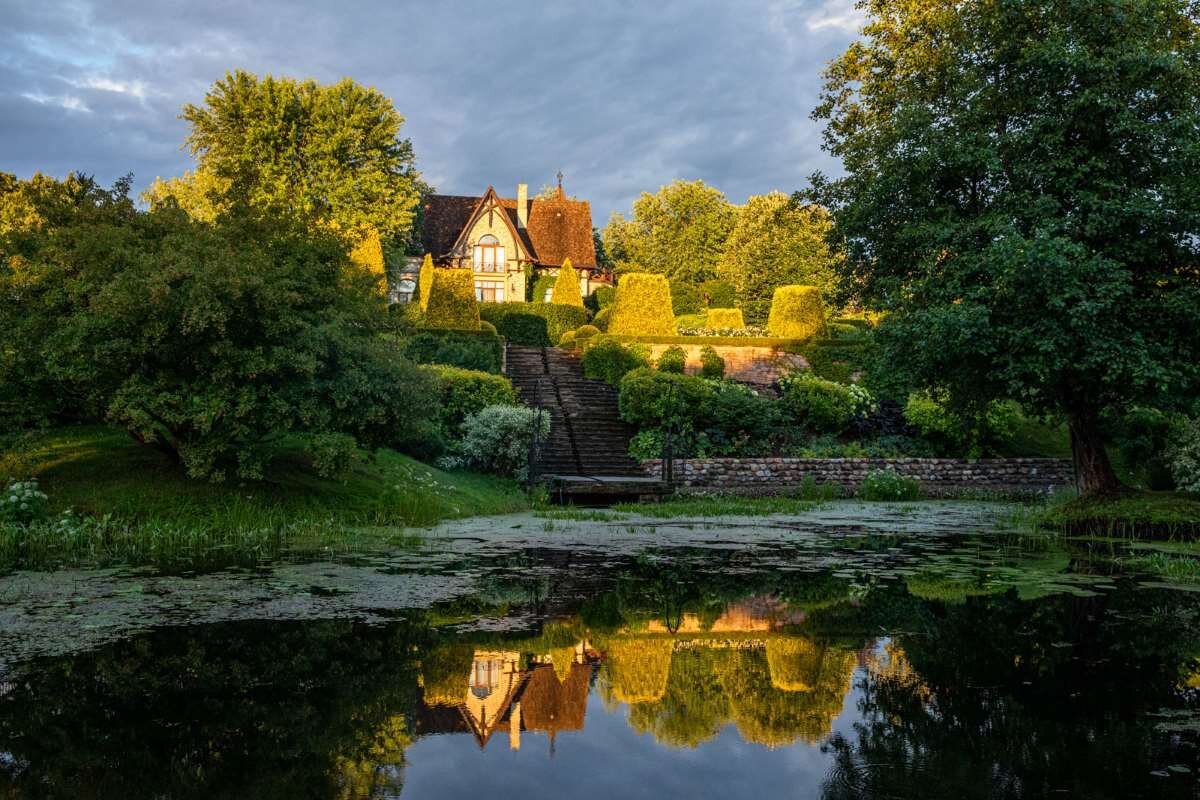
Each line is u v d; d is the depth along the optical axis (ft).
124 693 12.17
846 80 61.05
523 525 36.27
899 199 41.78
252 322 29.86
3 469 30.37
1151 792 8.71
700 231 171.32
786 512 45.03
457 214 151.94
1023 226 35.91
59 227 31.17
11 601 18.42
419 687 12.67
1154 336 33.81
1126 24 35.22
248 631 15.87
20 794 8.64
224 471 32.58
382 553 26.73
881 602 19.58
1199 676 13.41
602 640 15.72
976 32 39.04
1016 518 40.37
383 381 33.68
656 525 37.42
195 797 8.66
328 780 9.20
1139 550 29.43
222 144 104.47
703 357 79.05
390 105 110.42
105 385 29.55
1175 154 33.94
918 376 38.27
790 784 9.08
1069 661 14.30
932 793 8.77
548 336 102.53
